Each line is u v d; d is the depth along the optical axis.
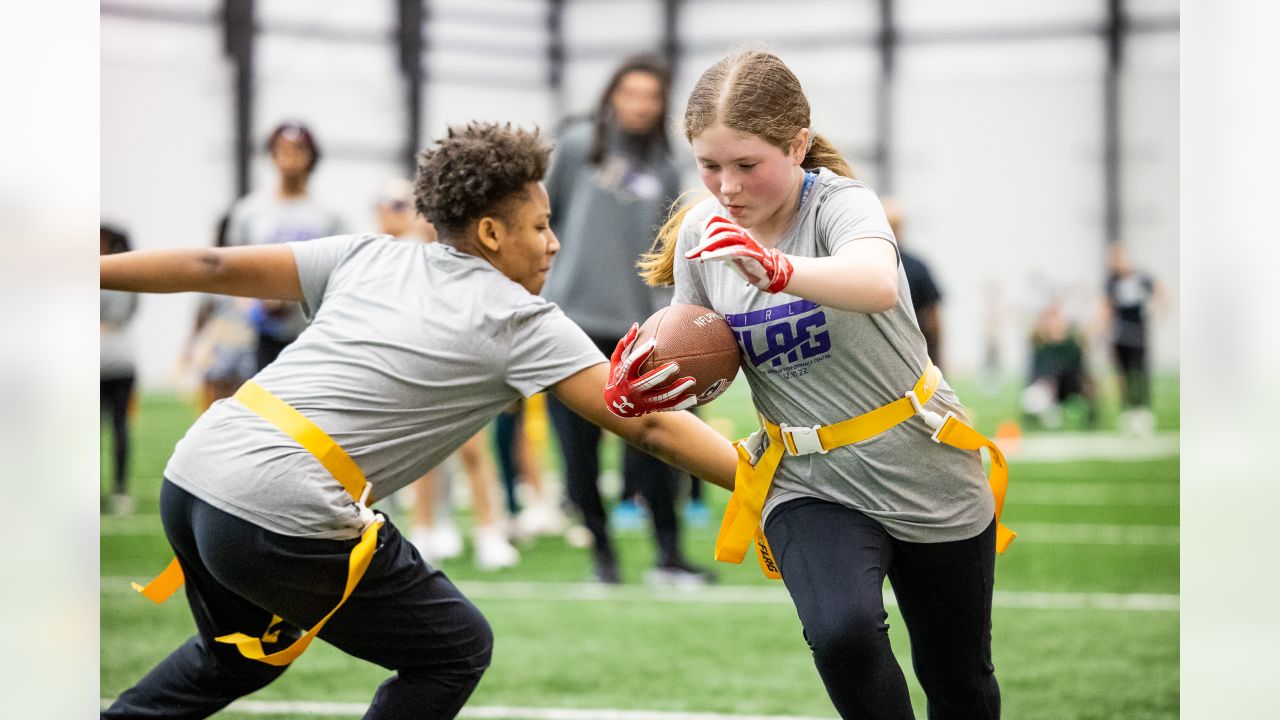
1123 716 4.78
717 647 5.85
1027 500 10.99
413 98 23.70
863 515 3.34
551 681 5.29
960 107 26.00
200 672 3.49
